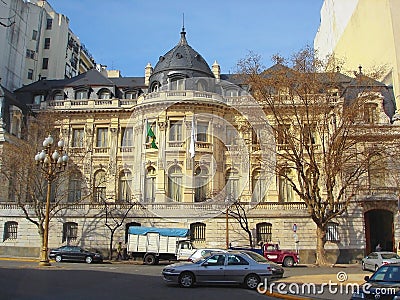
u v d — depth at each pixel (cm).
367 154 3659
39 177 4159
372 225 4406
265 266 1969
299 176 3606
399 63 4666
